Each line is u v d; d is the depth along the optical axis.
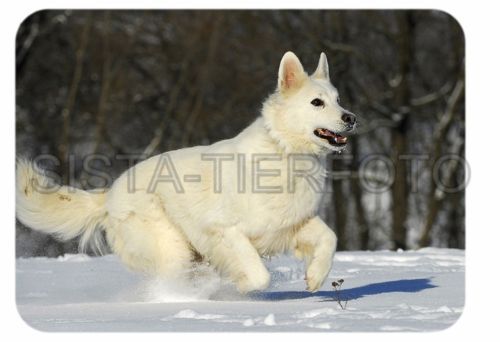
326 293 8.75
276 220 8.00
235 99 22.27
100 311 7.80
